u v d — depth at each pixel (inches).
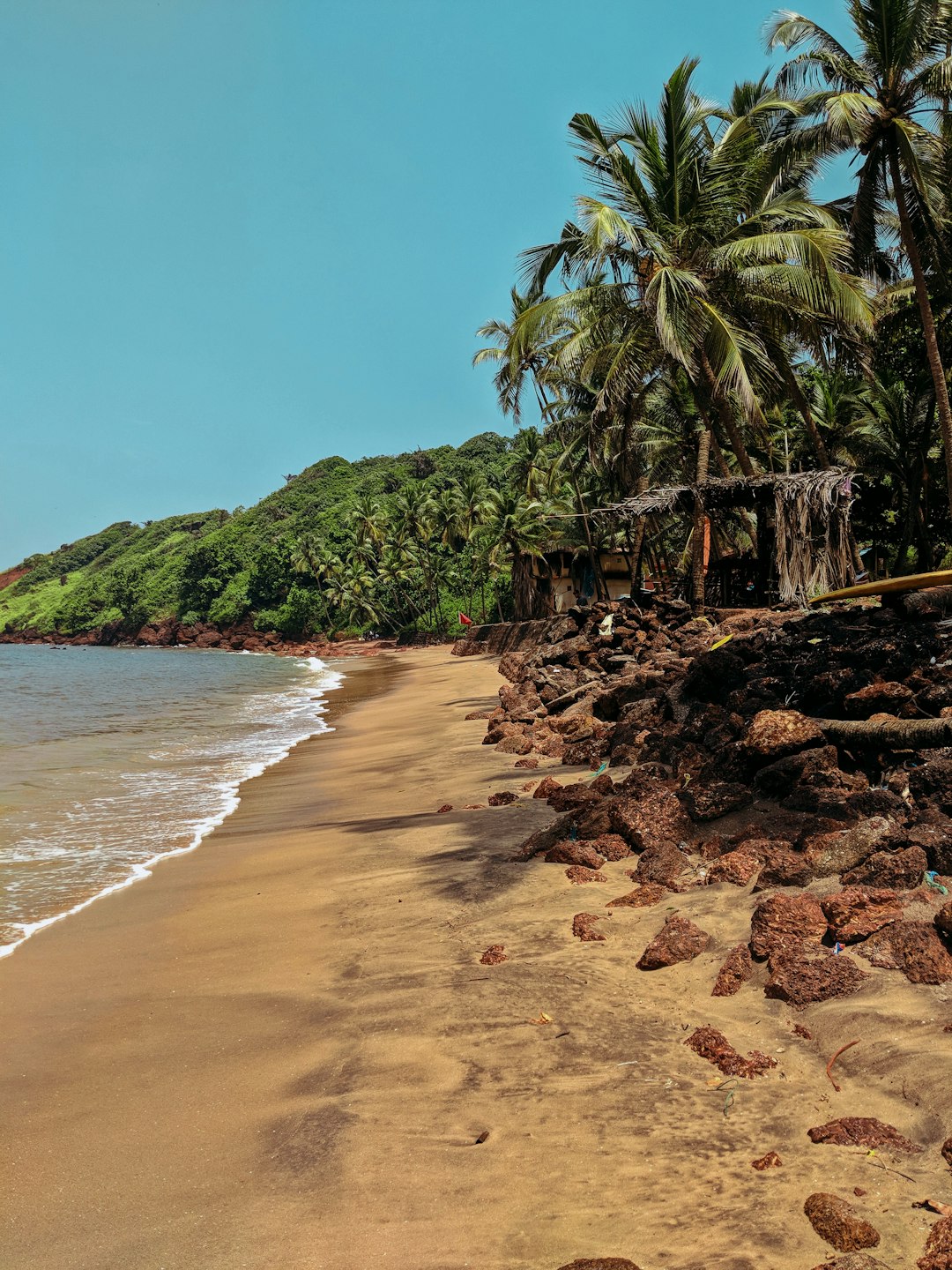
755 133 967.0
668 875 282.0
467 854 347.9
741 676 432.1
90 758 745.0
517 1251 130.0
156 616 5959.6
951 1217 124.4
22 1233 142.9
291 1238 137.3
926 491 1282.0
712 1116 159.6
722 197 947.3
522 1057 187.2
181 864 392.2
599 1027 196.4
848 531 866.8
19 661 3548.2
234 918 309.3
